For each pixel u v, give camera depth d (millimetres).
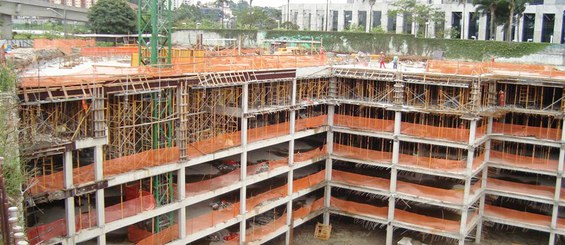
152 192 39250
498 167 53438
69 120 34938
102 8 91500
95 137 33469
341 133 56938
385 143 57188
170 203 39438
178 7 147500
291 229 50906
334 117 54000
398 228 55219
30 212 35000
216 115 45844
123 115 37094
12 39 75812
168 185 39688
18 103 29953
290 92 49750
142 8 45219
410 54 89812
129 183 41500
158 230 40250
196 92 41812
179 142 39344
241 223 45500
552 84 49688
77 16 113562
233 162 50250
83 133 34625
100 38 91812
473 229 55312
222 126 45844
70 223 33031
